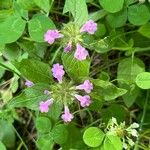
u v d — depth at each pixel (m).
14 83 0.21
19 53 0.20
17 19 0.19
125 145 0.18
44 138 0.19
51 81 0.18
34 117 0.23
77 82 0.18
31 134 0.23
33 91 0.18
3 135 0.22
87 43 0.18
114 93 0.18
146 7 0.19
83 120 0.22
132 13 0.19
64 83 0.18
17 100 0.17
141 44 0.22
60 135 0.19
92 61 0.22
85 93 0.18
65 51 0.17
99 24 0.20
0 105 0.22
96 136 0.17
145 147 0.20
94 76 0.23
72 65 0.17
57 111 0.18
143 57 0.23
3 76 0.23
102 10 0.20
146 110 0.22
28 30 0.19
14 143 0.22
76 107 0.21
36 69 0.18
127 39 0.22
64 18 0.22
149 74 0.17
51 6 0.20
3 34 0.18
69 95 0.18
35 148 0.23
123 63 0.20
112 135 0.18
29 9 0.19
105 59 0.22
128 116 0.22
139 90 0.20
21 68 0.18
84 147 0.20
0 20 0.20
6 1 0.20
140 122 0.22
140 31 0.21
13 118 0.22
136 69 0.20
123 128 0.18
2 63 0.21
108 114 0.20
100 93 0.18
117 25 0.20
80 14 0.17
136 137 0.21
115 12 0.18
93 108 0.19
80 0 0.17
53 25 0.18
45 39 0.17
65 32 0.17
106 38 0.19
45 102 0.17
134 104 0.22
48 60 0.21
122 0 0.18
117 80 0.20
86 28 0.17
